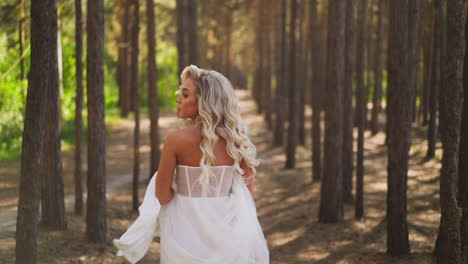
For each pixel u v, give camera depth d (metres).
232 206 2.55
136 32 10.07
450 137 4.80
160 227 2.62
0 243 6.41
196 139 2.52
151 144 12.58
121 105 25.64
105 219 7.29
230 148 2.54
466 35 5.70
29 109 3.89
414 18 7.91
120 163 15.63
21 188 3.99
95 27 6.89
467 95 5.53
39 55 3.84
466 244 5.18
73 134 18.36
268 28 24.61
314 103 13.66
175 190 2.62
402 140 7.30
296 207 11.20
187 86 2.54
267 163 16.62
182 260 2.47
